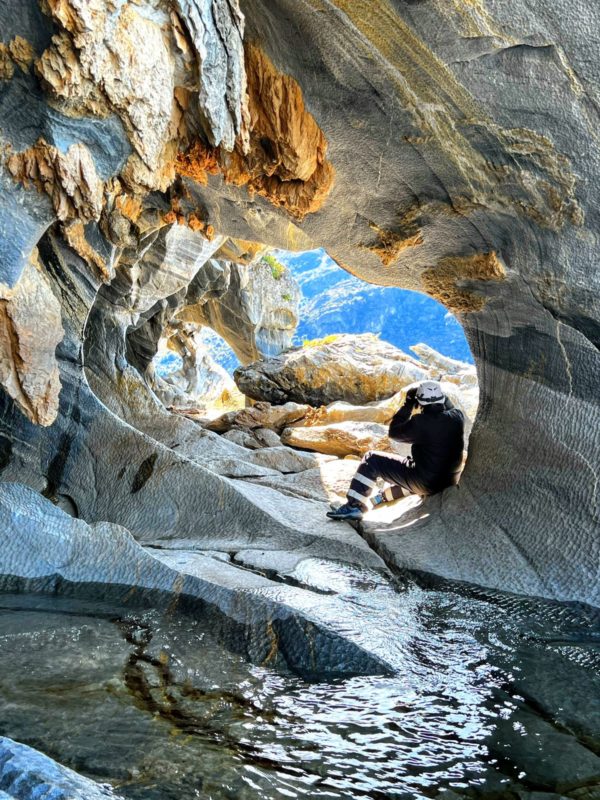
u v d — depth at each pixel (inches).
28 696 129.2
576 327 200.4
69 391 250.1
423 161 187.9
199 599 176.4
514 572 200.8
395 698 138.3
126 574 188.4
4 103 141.9
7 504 199.0
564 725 130.0
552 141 166.4
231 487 241.3
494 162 178.2
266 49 175.9
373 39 159.3
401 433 247.8
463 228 204.5
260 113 185.6
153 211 266.7
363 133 185.9
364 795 107.0
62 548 194.2
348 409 416.2
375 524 243.3
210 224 259.9
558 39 148.8
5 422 242.2
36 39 132.3
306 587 190.7
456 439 245.9
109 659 147.9
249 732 123.3
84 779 90.6
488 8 146.0
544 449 213.6
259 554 213.0
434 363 518.9
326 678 146.3
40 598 181.9
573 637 171.3
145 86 139.6
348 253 235.0
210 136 158.2
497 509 220.8
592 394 203.3
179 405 657.6
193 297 589.0
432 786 110.0
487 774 113.8
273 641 157.2
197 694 136.1
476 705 136.6
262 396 479.8
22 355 166.1
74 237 209.0
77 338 249.9
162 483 244.1
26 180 150.6
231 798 104.3
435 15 149.1
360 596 187.8
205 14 140.9
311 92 179.8
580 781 112.5
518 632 172.9
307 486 291.7
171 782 106.8
